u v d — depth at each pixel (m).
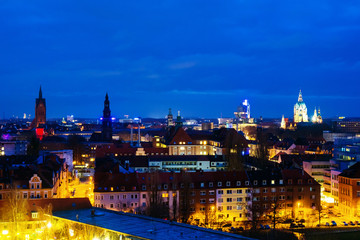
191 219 169.75
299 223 169.62
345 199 185.88
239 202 178.38
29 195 164.00
